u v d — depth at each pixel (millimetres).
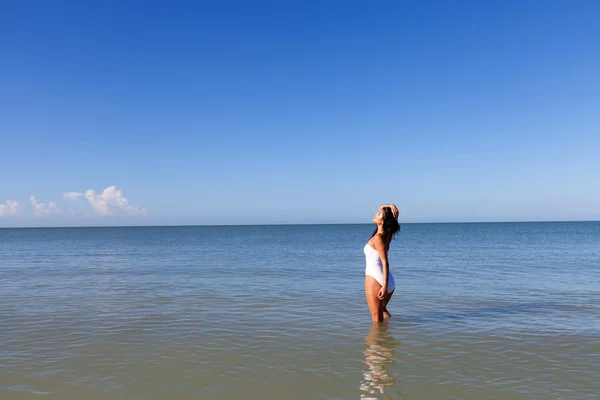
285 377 5348
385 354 6270
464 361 5945
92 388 5008
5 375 5434
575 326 7934
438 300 10703
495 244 42188
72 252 35562
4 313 9398
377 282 8141
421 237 66375
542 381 5199
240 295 11727
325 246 43438
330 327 7938
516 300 10703
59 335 7449
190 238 77875
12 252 36250
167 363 5902
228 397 4750
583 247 35531
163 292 12375
